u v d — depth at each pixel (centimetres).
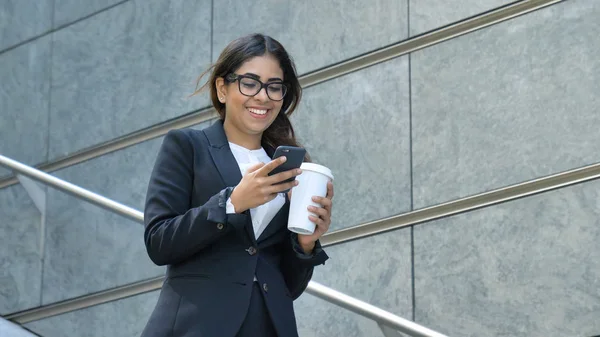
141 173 638
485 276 478
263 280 282
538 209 468
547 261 460
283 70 303
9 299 514
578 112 465
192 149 292
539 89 479
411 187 515
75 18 707
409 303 502
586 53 468
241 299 275
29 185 521
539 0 489
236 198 270
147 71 653
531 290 462
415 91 525
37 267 504
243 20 610
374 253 521
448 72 514
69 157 682
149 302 451
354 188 538
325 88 563
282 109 314
